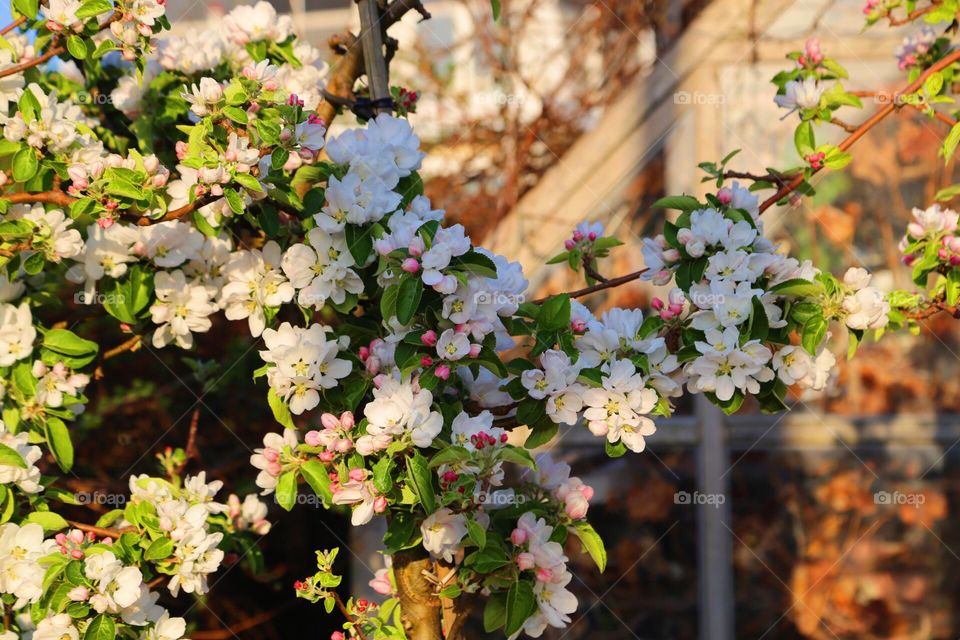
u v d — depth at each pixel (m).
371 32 1.67
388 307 1.50
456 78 2.55
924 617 2.14
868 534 2.17
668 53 2.19
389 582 1.62
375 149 1.57
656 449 2.16
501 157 2.44
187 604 2.23
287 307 1.62
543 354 1.53
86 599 1.52
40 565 1.53
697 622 2.12
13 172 1.55
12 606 1.58
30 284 1.66
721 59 2.18
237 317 1.60
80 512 2.03
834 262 2.25
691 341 1.55
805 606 2.15
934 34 1.83
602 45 2.41
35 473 1.58
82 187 1.53
